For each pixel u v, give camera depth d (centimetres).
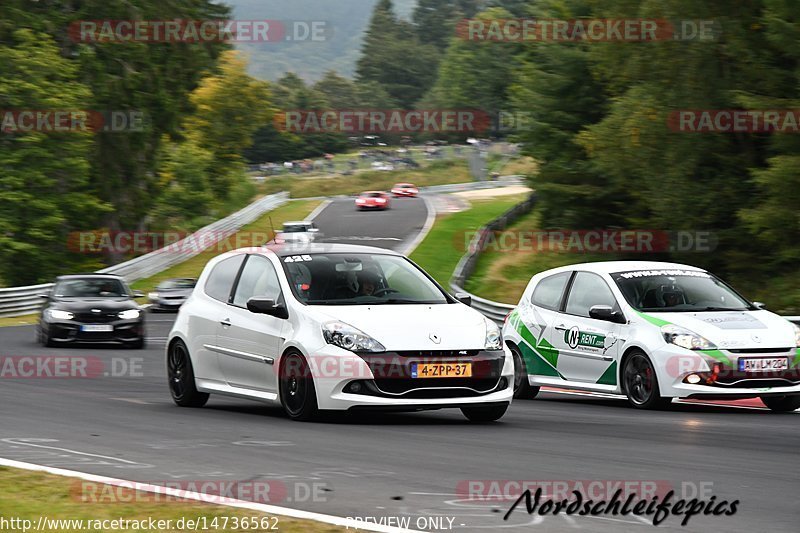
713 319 4269
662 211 12338
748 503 2217
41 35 19925
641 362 4272
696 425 3634
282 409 4025
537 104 16188
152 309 13438
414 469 2628
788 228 10331
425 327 3503
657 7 11581
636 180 13100
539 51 16588
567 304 4728
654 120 11944
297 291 3694
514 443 3095
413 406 3397
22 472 2519
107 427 3453
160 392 4831
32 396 4534
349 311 3575
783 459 2820
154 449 2959
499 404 3562
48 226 19875
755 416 3988
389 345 3428
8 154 19438
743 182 11744
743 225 11512
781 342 4162
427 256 18900
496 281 14762
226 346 3906
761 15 10819
